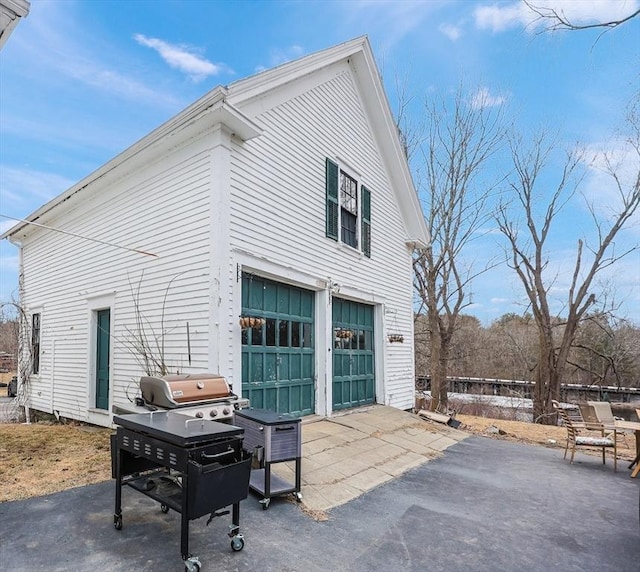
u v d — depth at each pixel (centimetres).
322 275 782
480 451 704
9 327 2322
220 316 550
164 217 639
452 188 1711
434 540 350
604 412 661
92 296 774
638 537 376
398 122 1755
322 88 824
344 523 371
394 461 578
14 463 485
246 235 605
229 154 584
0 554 286
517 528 385
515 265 1805
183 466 265
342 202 875
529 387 2133
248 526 346
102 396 758
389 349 1020
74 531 318
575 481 548
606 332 1947
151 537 313
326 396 763
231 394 466
